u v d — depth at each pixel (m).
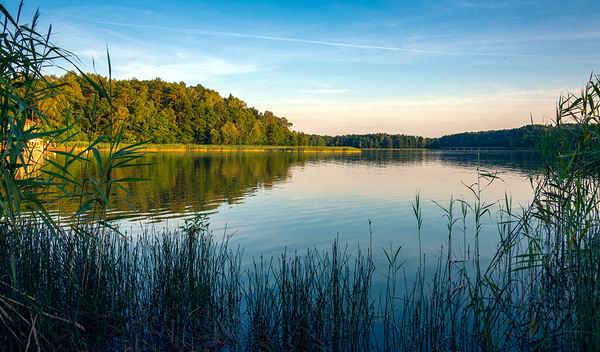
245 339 5.44
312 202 17.28
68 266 5.26
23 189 4.10
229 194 19.50
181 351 5.03
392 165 44.47
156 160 45.41
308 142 118.12
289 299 5.39
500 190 20.62
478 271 4.87
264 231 11.81
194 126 90.50
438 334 5.09
